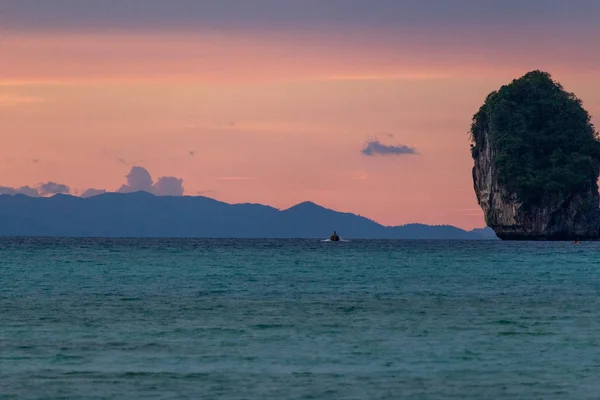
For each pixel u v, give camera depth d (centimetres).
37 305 7844
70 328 6259
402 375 4653
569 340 5800
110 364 4900
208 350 5362
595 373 4725
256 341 5703
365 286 10369
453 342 5700
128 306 7800
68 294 9088
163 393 4247
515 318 6956
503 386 4422
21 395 4194
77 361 4978
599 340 5806
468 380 4553
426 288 10075
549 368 4850
